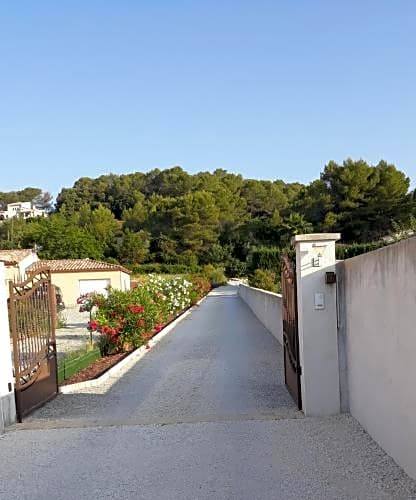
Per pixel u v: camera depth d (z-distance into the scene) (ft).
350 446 17.87
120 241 238.07
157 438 20.44
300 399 23.89
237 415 23.66
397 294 15.48
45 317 29.48
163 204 255.70
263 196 277.03
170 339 55.77
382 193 161.17
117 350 46.75
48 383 29.22
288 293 26.73
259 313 72.95
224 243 246.88
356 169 167.22
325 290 22.54
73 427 22.85
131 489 15.43
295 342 24.09
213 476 16.07
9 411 23.85
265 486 15.03
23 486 16.21
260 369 35.96
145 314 48.11
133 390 31.27
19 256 124.47
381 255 16.99
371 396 18.51
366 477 15.07
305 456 17.26
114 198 313.73
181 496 14.70
